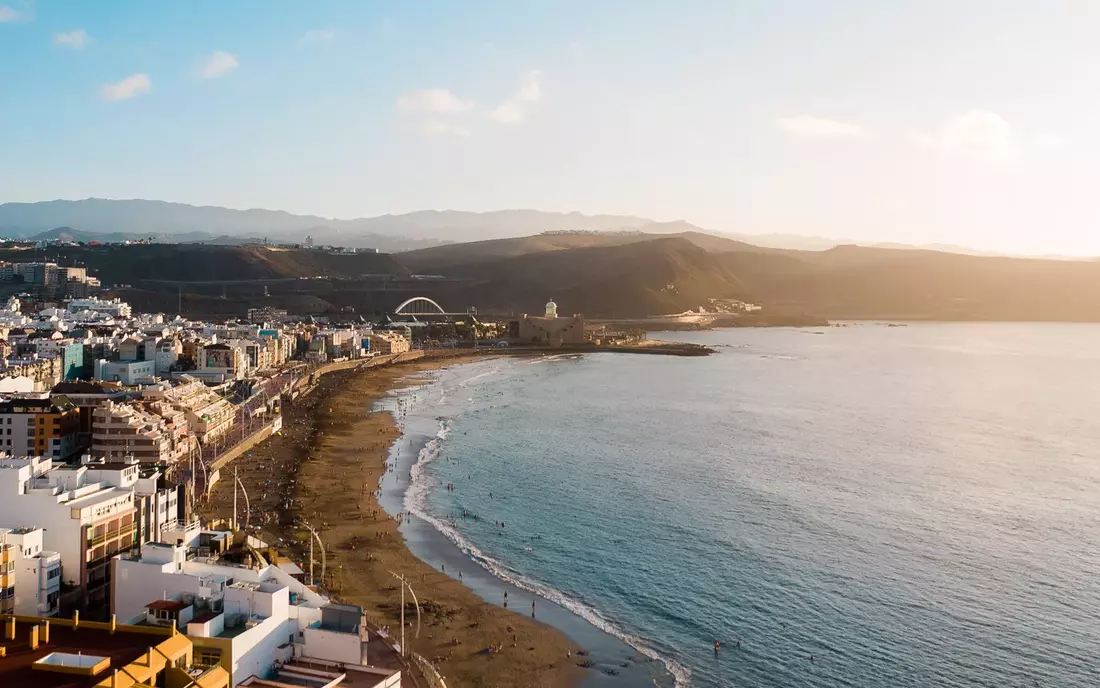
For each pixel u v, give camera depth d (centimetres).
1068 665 11744
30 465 11700
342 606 9762
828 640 12344
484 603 13212
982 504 19975
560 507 18688
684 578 14550
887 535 17250
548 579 14388
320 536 16025
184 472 19038
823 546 16438
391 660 10812
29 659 7731
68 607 10544
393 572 14338
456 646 11675
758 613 13212
